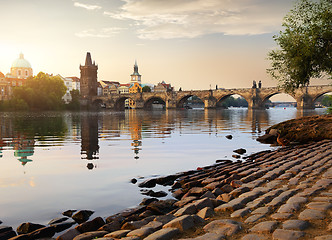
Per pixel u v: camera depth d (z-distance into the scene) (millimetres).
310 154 11984
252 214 5008
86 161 12953
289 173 8352
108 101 197625
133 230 4660
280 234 3961
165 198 7559
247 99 148375
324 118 20656
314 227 4211
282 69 25922
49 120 50625
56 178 9812
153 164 12336
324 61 23750
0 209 6859
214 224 4527
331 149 13156
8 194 8016
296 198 5566
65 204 7176
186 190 7832
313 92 132125
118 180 9555
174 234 4289
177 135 24672
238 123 42562
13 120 50156
